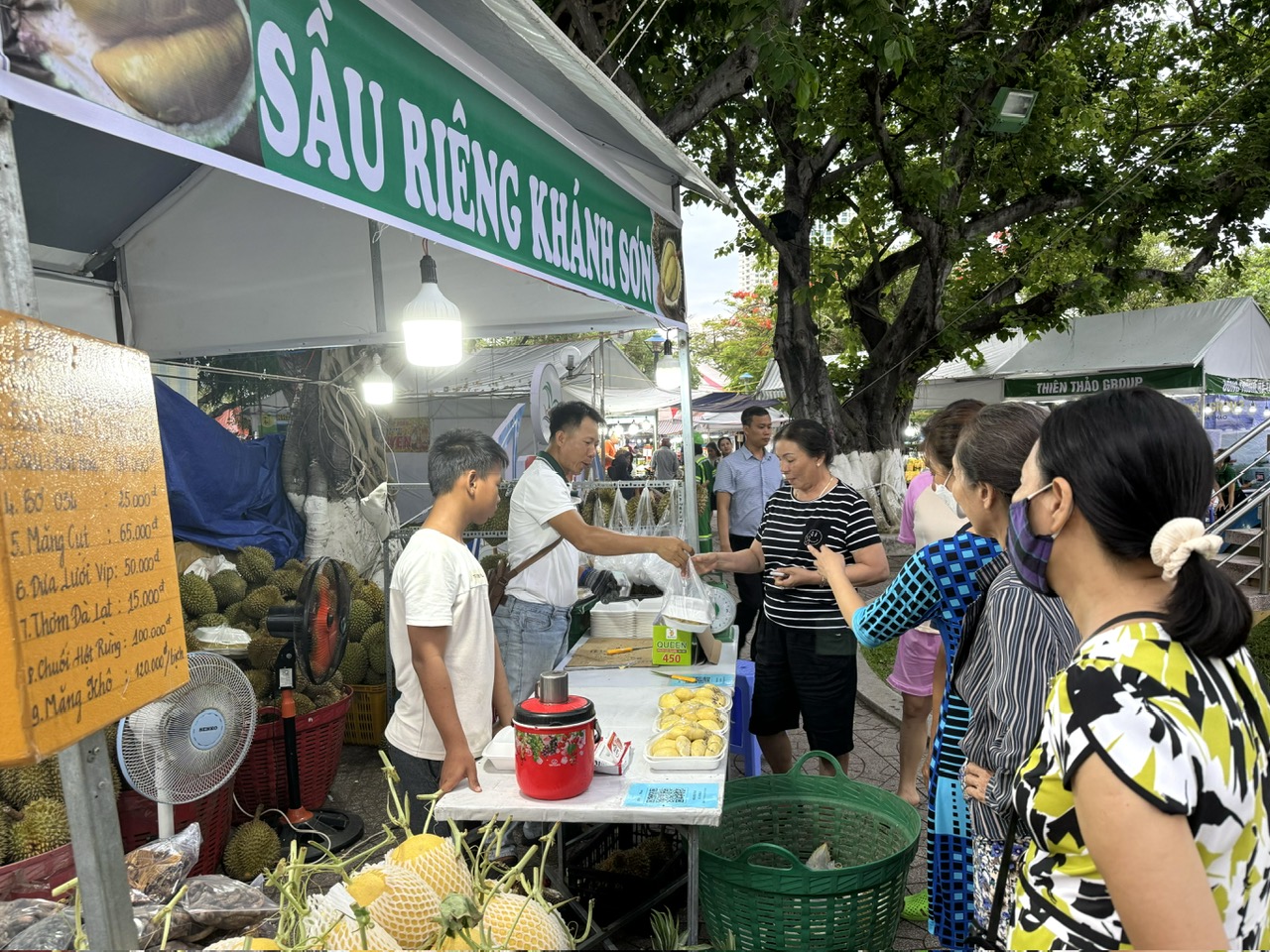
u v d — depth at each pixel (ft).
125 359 3.35
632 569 14.14
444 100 6.83
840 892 7.22
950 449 8.23
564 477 11.68
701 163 33.73
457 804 6.89
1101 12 36.91
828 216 36.81
